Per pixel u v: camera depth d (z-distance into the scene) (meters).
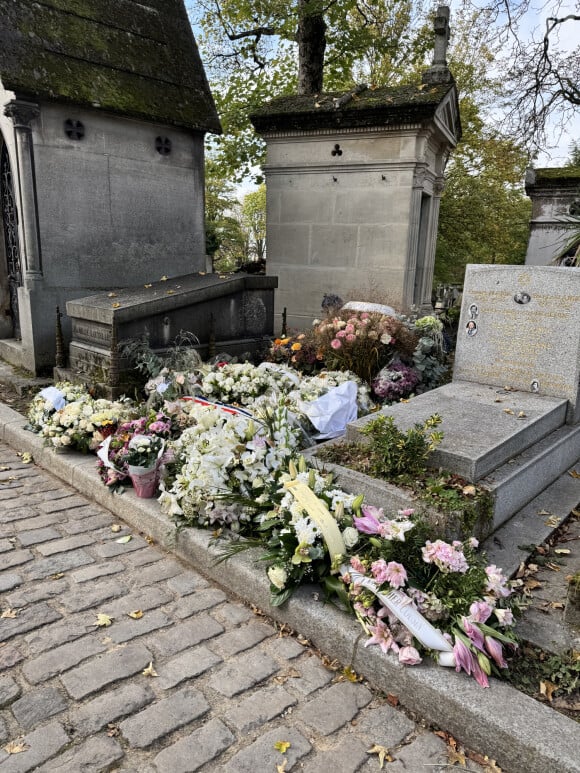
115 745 2.02
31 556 3.33
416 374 6.16
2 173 8.15
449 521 2.99
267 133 9.35
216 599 2.97
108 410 4.66
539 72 10.92
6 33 6.80
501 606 2.53
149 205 8.22
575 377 4.73
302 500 2.88
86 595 2.96
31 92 6.64
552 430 4.55
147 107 7.87
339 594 2.62
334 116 8.64
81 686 2.30
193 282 7.02
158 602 2.93
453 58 15.39
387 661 2.30
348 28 13.58
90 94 7.22
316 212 9.27
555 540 3.51
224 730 2.11
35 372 7.27
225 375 5.27
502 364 5.20
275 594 2.75
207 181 30.59
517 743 1.92
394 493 3.22
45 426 4.70
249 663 2.48
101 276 7.80
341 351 6.20
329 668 2.47
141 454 3.77
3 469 4.70
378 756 2.01
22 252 7.32
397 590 2.41
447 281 19.44
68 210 7.32
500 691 2.14
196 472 3.33
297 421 4.62
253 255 39.53
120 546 3.51
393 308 7.91
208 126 8.59
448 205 15.60
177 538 3.38
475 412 4.37
